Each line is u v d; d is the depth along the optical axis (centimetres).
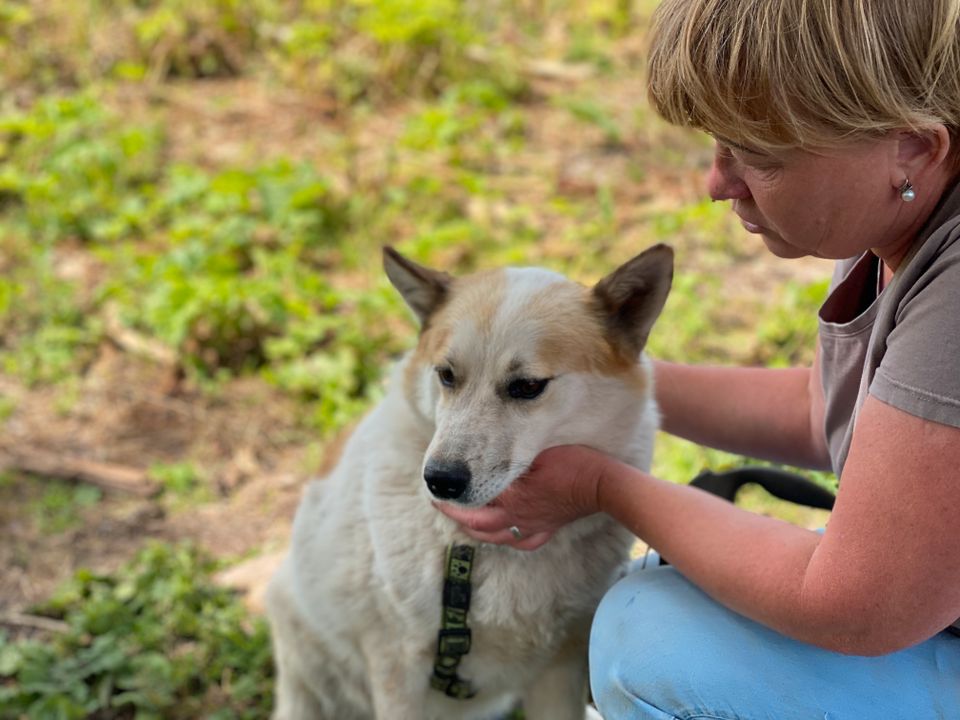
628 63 809
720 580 211
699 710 215
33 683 338
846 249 200
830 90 176
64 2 821
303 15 836
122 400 498
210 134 714
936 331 177
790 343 492
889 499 180
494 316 272
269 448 474
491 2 873
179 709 340
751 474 284
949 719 205
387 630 293
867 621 187
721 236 590
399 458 283
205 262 557
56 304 553
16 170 662
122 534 421
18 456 459
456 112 722
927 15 172
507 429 263
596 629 246
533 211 629
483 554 271
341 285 574
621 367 276
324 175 652
